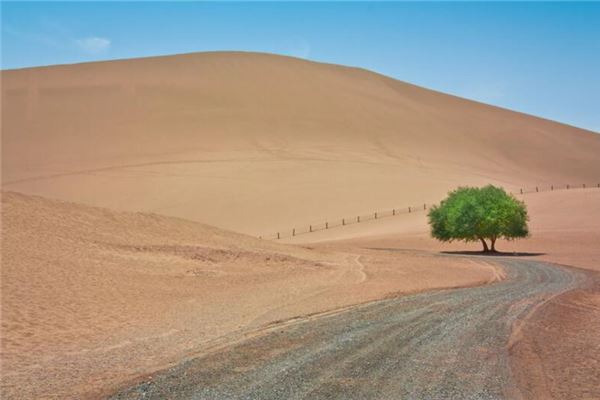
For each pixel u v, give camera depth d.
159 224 36.03
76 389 9.23
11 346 12.60
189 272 26.89
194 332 14.22
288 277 27.83
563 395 8.98
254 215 71.56
